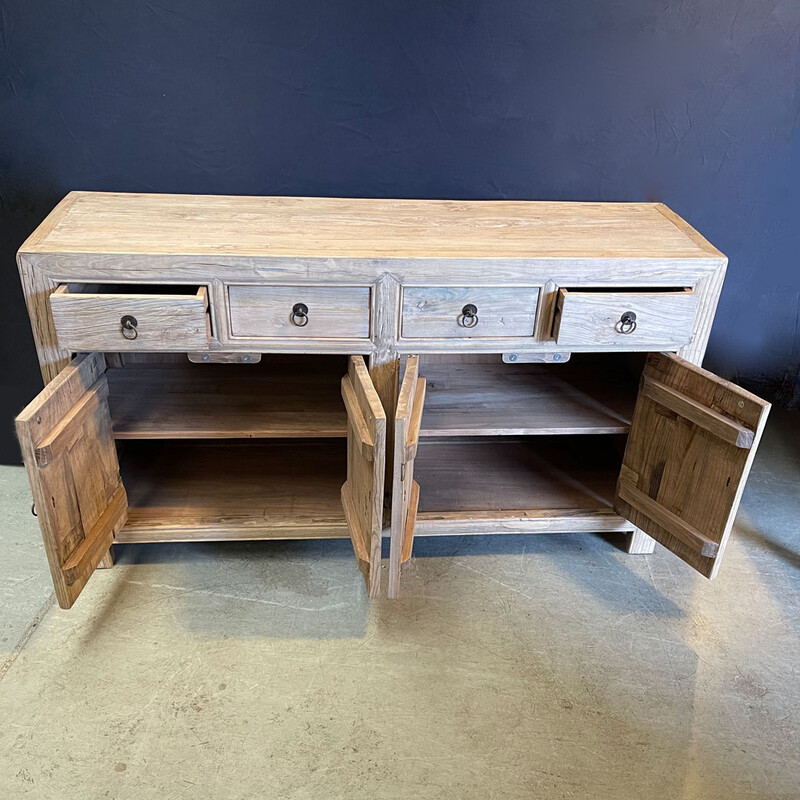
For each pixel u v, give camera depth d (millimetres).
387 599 1880
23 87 1835
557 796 1446
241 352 1703
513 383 2088
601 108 1984
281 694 1622
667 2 1863
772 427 2586
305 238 1696
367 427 1528
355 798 1427
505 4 1833
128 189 1988
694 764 1519
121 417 1852
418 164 2018
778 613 1895
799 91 2004
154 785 1435
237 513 1939
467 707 1613
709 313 1748
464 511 1978
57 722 1541
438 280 1645
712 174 2109
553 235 1784
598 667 1723
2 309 2113
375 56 1870
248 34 1821
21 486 2209
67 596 1609
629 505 1944
